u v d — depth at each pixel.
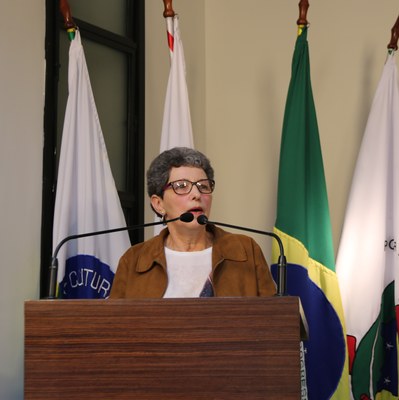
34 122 4.49
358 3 5.39
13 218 4.29
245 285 3.26
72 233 4.38
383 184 4.59
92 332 2.46
